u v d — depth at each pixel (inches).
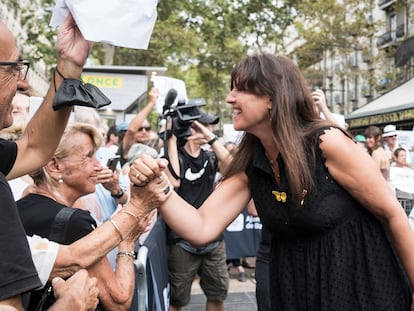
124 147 173.9
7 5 648.4
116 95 339.0
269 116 61.8
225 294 148.3
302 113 61.5
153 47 784.9
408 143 229.5
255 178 66.1
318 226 59.6
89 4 47.8
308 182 57.6
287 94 59.6
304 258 62.2
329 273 59.7
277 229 64.4
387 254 60.6
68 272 52.0
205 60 871.1
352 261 59.6
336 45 888.3
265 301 115.2
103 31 47.9
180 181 139.3
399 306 60.6
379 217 59.3
